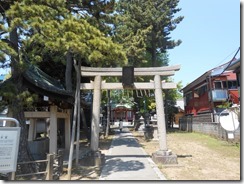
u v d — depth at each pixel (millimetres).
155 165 10469
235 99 27828
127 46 21578
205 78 29859
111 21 12922
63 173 9242
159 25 29141
